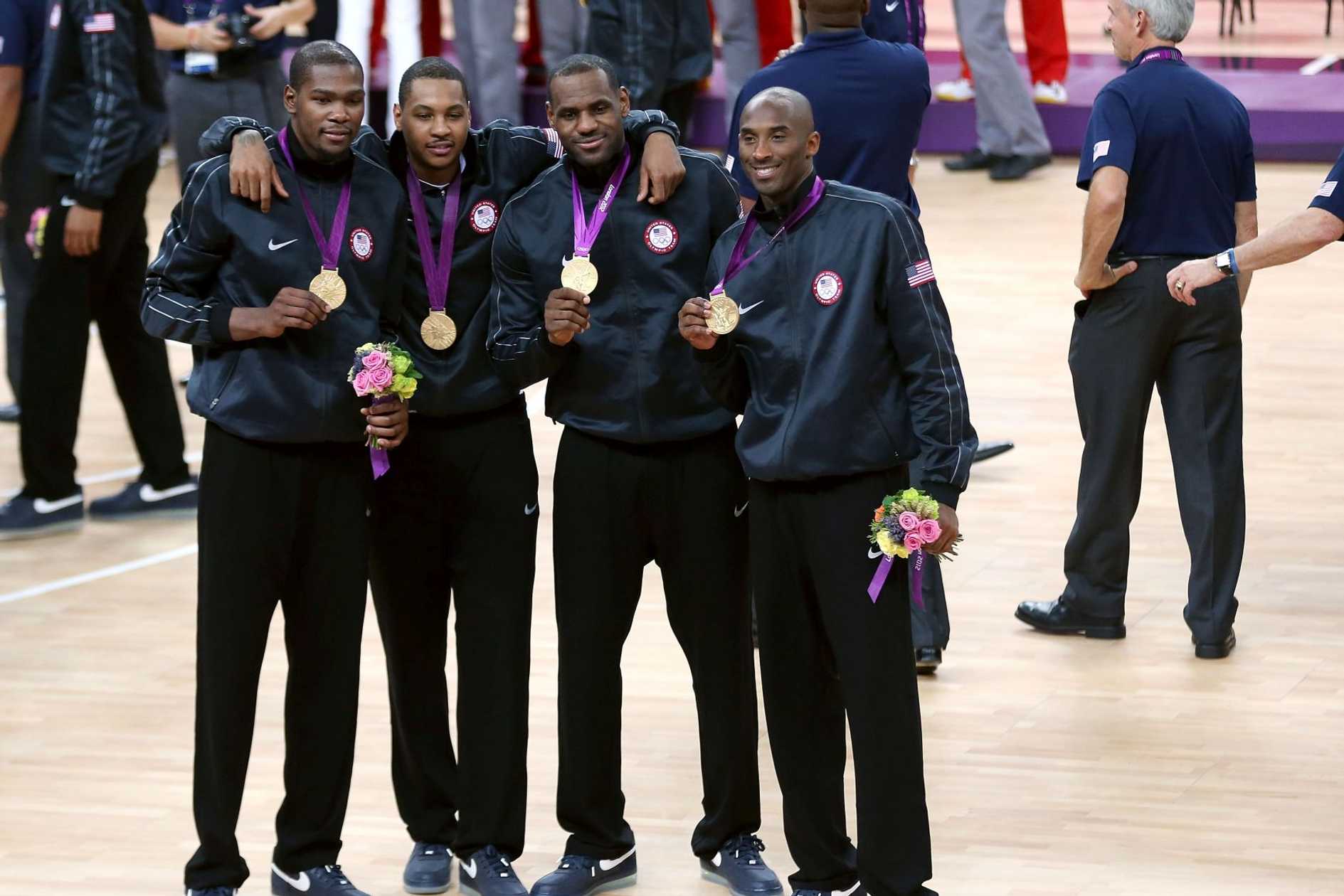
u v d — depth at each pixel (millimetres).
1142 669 18000
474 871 13562
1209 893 13484
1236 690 17422
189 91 26156
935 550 12117
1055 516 22422
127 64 21125
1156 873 13820
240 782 13156
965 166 41125
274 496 12727
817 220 12266
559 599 13523
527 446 13523
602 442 13203
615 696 13664
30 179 24141
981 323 30453
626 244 12914
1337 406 26125
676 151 12922
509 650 13461
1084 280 17797
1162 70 17547
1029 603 19156
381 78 42844
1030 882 13695
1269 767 15727
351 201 12680
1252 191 17953
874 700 12438
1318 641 18594
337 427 12609
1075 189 39281
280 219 12555
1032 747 16219
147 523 23141
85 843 14594
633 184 12961
